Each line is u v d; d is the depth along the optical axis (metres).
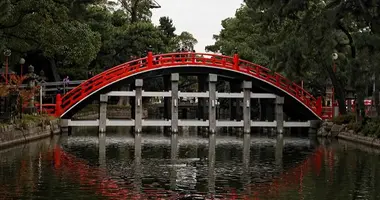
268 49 44.94
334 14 30.84
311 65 45.56
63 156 30.94
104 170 25.70
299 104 52.38
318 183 22.53
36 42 41.91
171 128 50.38
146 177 23.80
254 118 69.25
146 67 48.94
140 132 49.72
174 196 19.55
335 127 49.16
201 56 51.09
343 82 51.56
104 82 48.56
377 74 32.06
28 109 42.62
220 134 54.03
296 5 33.31
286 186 21.80
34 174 23.83
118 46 69.25
